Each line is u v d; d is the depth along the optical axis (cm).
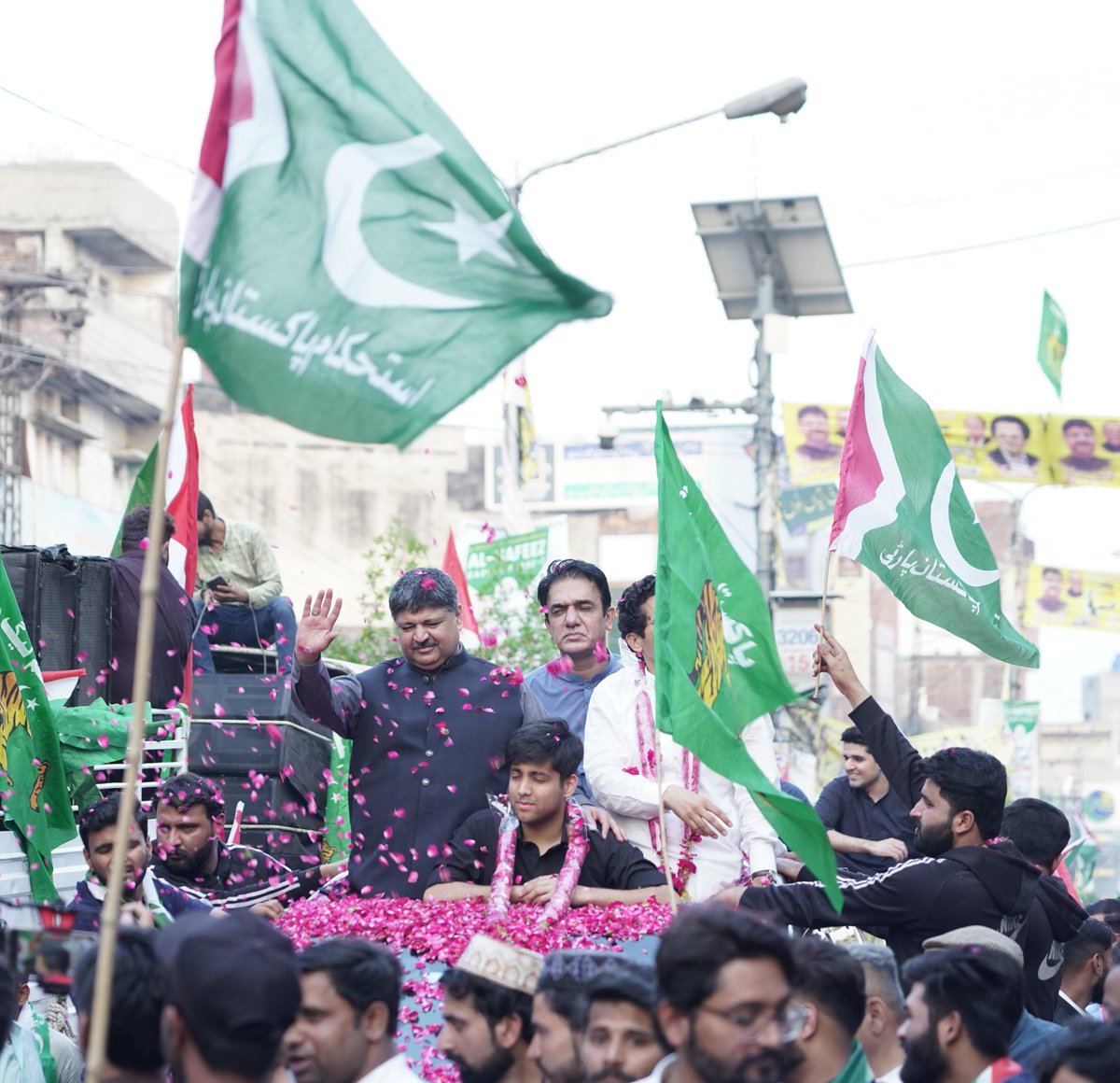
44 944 452
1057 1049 454
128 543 915
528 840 661
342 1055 450
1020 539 3797
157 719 834
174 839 736
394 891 694
